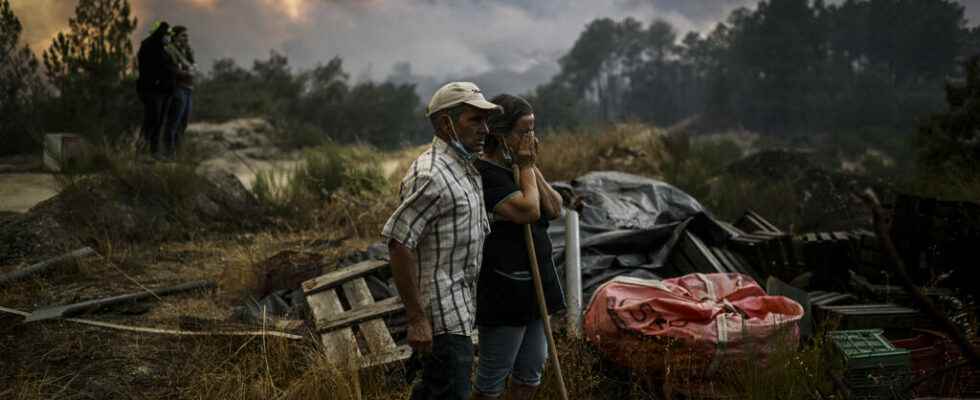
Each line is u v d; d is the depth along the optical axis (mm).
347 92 35438
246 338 3861
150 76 8445
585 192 5656
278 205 7473
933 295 4125
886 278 4723
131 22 11531
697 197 9016
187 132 14484
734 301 3846
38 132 10273
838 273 5203
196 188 6883
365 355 3742
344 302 4469
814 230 8844
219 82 22656
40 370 3535
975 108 8445
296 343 3812
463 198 2359
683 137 10906
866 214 8914
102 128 10617
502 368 2623
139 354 3734
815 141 79688
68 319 4102
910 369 3369
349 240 6465
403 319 4117
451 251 2371
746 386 3223
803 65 97750
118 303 4445
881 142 67750
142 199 6449
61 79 11016
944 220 4484
